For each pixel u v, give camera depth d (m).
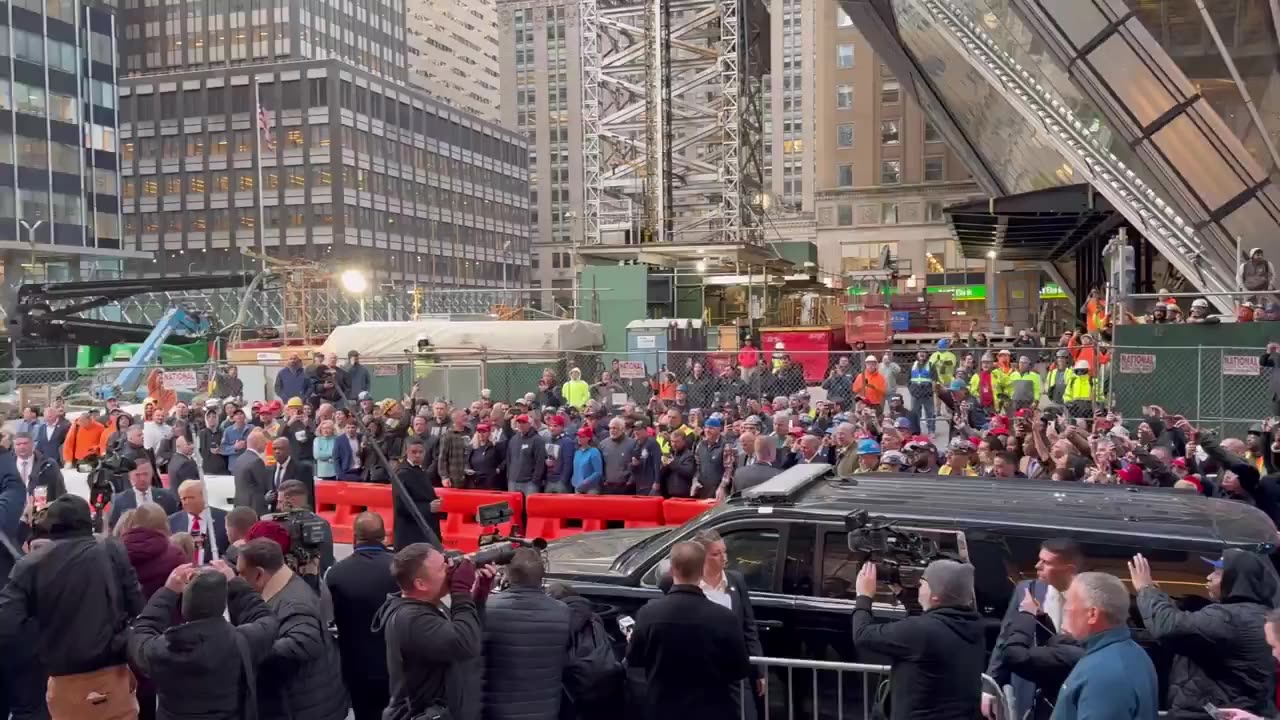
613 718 5.53
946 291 69.38
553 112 154.00
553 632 5.03
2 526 9.42
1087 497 6.44
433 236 112.62
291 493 7.04
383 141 103.62
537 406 18.72
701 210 58.28
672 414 14.77
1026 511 5.89
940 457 14.95
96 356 31.58
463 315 34.66
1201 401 15.95
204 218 99.38
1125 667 3.97
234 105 98.12
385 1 137.62
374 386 22.81
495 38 186.75
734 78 46.53
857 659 5.81
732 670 4.82
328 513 14.54
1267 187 21.78
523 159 137.25
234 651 4.68
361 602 5.81
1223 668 4.81
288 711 5.23
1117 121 22.86
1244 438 15.23
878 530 5.03
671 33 48.69
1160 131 22.31
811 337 32.28
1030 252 43.72
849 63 81.19
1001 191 44.31
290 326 36.72
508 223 132.00
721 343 34.38
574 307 39.59
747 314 41.78
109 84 77.81
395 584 5.86
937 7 30.69
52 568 5.16
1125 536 5.42
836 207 81.62
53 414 16.80
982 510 5.95
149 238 100.44
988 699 5.09
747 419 13.45
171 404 18.72
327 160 95.75
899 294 54.66
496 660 4.95
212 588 4.68
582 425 15.29
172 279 29.34
